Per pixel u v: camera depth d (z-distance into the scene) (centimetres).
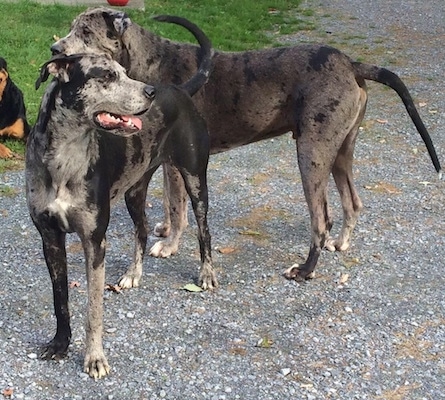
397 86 537
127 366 429
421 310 499
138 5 1436
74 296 507
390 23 1499
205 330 469
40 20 1267
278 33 1380
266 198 696
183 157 493
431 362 440
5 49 1071
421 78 1117
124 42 511
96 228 405
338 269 558
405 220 650
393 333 470
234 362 435
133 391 407
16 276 534
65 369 425
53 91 379
